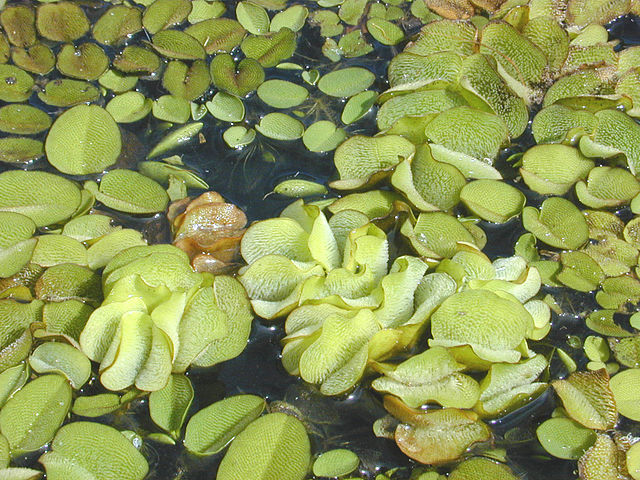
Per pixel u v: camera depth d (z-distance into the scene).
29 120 0.40
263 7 0.45
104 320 0.34
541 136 0.41
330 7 0.45
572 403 0.34
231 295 0.35
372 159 0.39
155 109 0.41
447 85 0.40
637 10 0.45
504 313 0.34
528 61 0.42
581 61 0.42
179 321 0.34
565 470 0.34
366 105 0.41
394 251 0.37
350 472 0.33
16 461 0.33
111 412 0.34
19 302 0.36
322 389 0.34
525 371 0.34
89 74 0.42
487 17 0.44
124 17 0.43
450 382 0.34
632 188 0.39
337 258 0.36
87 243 0.38
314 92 0.42
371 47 0.44
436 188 0.39
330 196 0.39
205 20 0.43
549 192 0.39
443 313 0.35
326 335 0.34
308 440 0.34
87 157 0.39
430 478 0.33
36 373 0.35
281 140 0.41
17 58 0.42
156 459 0.34
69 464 0.33
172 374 0.35
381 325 0.35
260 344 0.36
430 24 0.42
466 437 0.33
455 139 0.40
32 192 0.38
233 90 0.42
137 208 0.38
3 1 0.43
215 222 0.38
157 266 0.35
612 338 0.36
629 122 0.40
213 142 0.41
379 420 0.34
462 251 0.36
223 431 0.34
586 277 0.37
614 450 0.34
